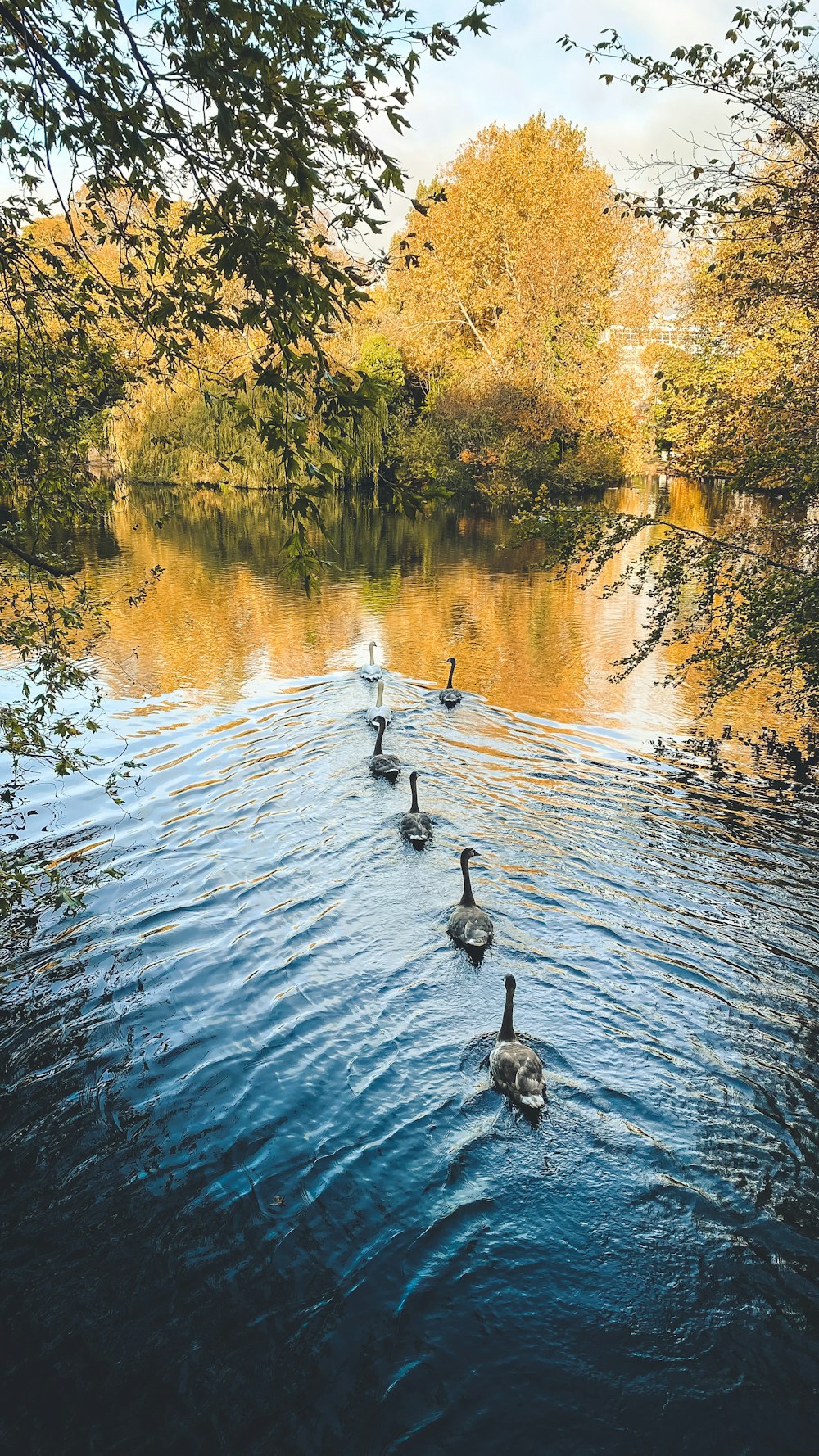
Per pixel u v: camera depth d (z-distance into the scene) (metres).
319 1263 6.83
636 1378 6.01
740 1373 6.05
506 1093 8.41
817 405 14.40
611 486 72.00
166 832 13.77
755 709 20.33
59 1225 7.11
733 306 16.00
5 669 21.36
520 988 10.15
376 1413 5.77
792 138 12.70
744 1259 6.93
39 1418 5.70
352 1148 7.91
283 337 5.57
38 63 6.27
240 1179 7.57
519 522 14.80
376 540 46.53
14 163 8.02
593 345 60.62
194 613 28.78
